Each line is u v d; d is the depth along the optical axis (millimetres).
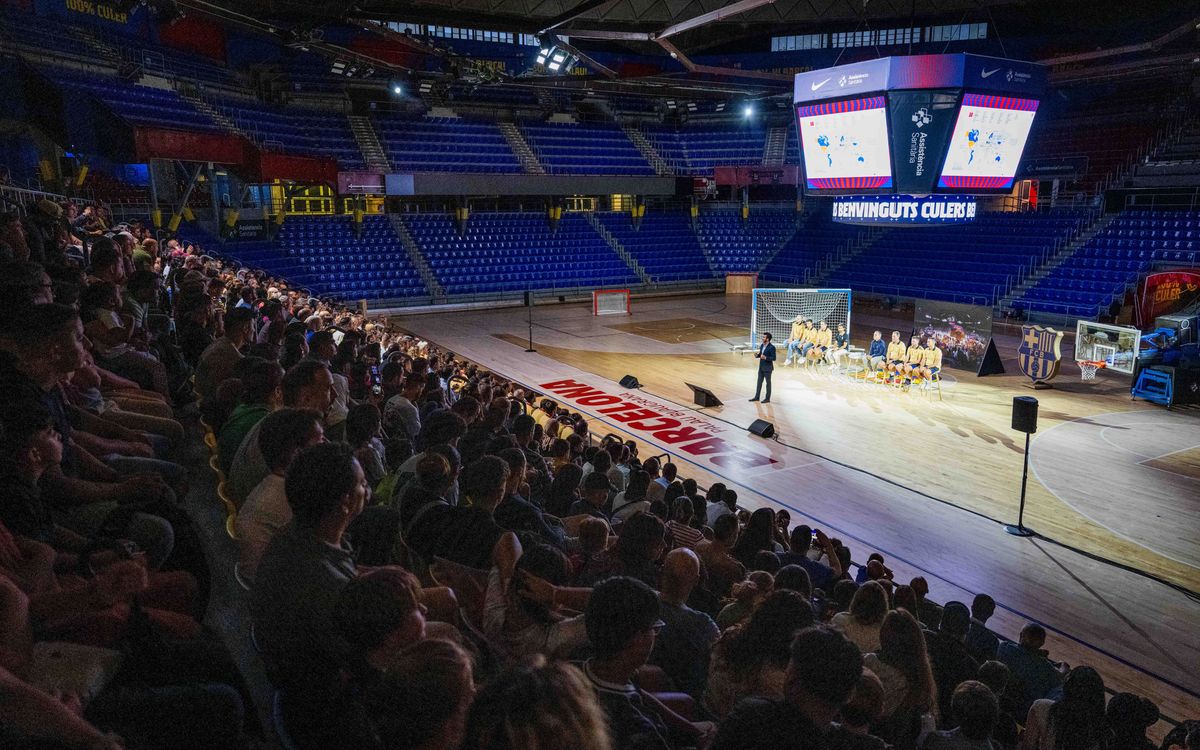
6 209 11578
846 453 15734
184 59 30781
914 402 19688
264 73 35719
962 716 3693
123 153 21250
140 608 2545
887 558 11125
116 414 4887
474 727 1492
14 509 2797
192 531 3428
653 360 24578
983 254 33938
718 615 4910
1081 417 18188
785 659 3107
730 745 2139
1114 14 34844
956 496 13422
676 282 40719
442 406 8906
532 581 3041
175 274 11898
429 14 22281
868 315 33656
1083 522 12305
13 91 21609
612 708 2326
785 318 29266
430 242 36625
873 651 4609
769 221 43125
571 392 20562
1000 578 10531
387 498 4715
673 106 45719
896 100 16453
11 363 3424
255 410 4398
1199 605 9828
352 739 2396
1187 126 33531
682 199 44375
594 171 41062
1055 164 34062
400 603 2180
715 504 9281
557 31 24938
